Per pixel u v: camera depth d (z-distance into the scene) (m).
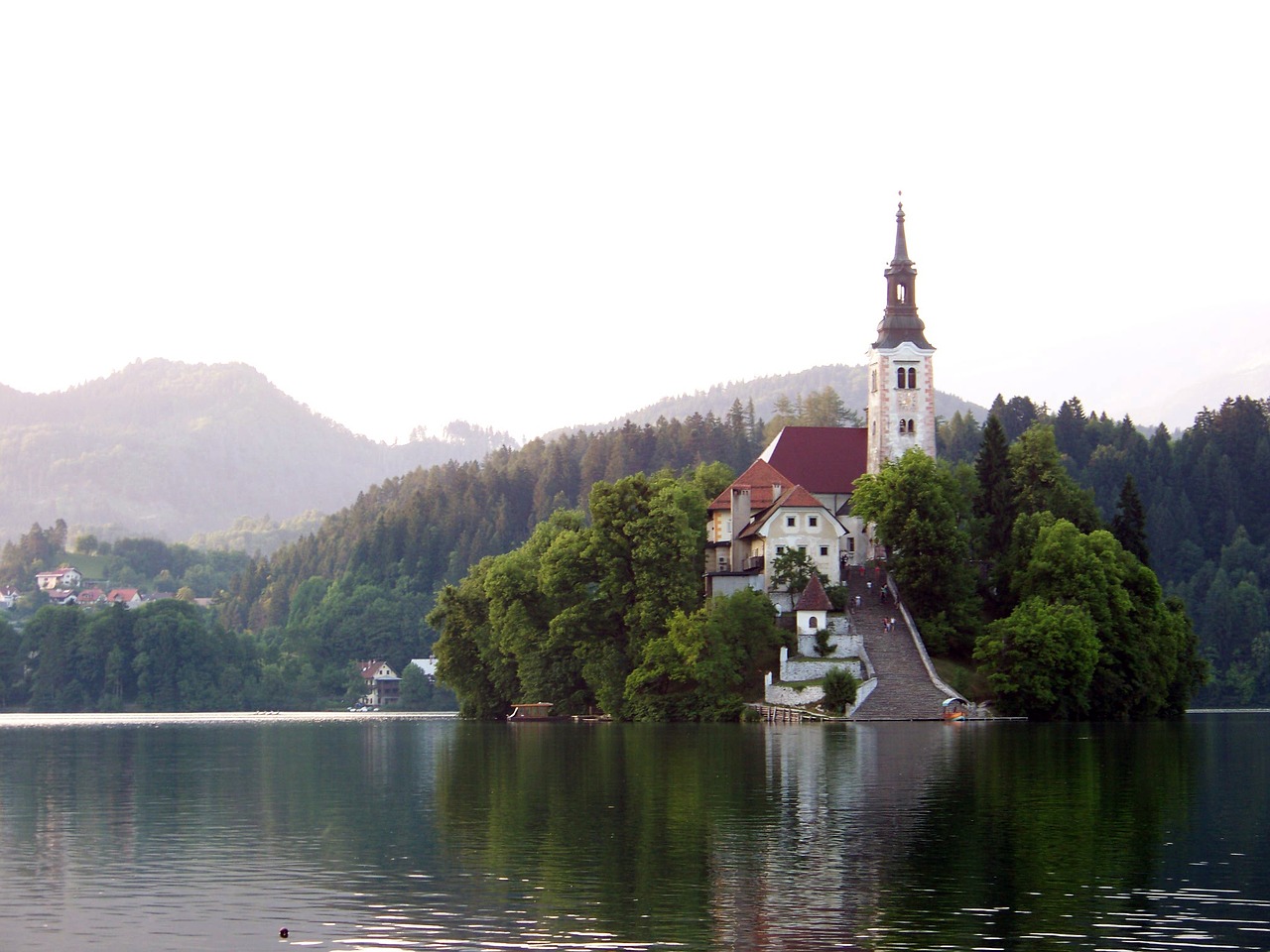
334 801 69.19
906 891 45.22
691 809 63.81
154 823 61.59
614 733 124.50
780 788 71.62
